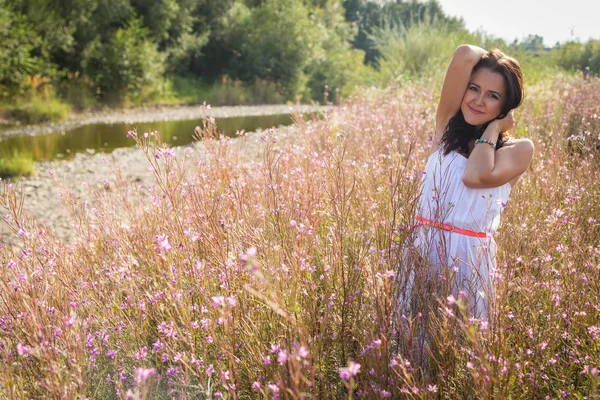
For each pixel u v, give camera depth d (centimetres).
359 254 251
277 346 186
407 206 242
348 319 229
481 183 235
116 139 1319
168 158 290
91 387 208
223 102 2392
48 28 1773
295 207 288
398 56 1536
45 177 836
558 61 1246
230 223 271
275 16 2703
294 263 218
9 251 290
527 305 227
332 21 3544
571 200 315
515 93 238
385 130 559
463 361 198
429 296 218
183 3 2503
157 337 243
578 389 205
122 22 2134
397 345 211
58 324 216
